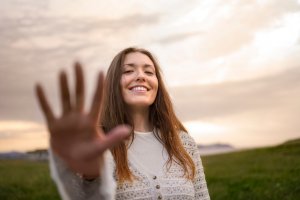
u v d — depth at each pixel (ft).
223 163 36.37
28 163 35.78
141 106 8.77
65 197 4.92
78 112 3.88
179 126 9.52
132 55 8.94
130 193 7.93
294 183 27.45
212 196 28.99
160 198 8.03
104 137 4.03
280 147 39.52
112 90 8.79
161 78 9.24
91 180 4.94
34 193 32.07
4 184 32.83
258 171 31.55
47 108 3.84
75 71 3.75
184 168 8.61
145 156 8.50
